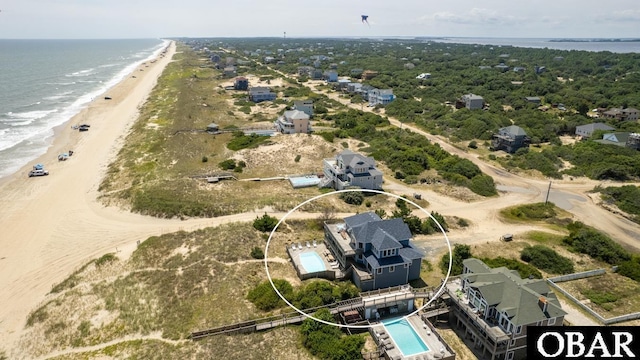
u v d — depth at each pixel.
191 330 40.69
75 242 58.62
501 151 102.44
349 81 186.25
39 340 41.09
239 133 107.12
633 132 106.94
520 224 66.25
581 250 57.62
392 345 38.22
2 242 59.06
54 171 86.44
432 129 119.62
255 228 59.78
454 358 36.94
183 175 80.56
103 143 105.50
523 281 40.06
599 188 78.62
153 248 54.81
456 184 80.44
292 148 95.75
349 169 75.50
